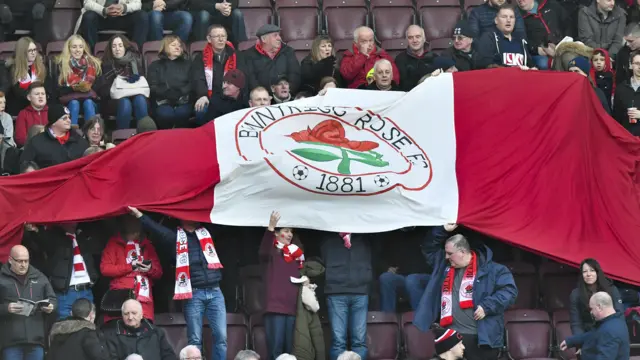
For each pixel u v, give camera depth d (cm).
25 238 3334
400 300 3528
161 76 3841
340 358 2953
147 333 3122
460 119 3453
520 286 3506
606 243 3400
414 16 4416
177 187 3297
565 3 4428
